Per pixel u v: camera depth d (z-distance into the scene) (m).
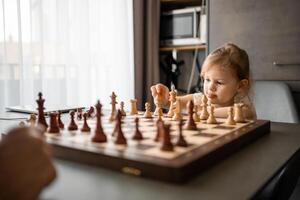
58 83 1.80
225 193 0.43
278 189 0.62
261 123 0.85
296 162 0.71
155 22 2.34
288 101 1.60
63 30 1.80
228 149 0.61
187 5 2.47
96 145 0.58
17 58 1.60
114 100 1.03
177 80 2.55
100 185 0.46
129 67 2.21
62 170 0.52
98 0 2.00
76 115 0.98
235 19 1.98
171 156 0.51
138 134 0.64
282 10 1.84
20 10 1.60
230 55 1.14
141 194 0.42
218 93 1.12
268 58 1.90
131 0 2.20
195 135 0.68
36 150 0.41
